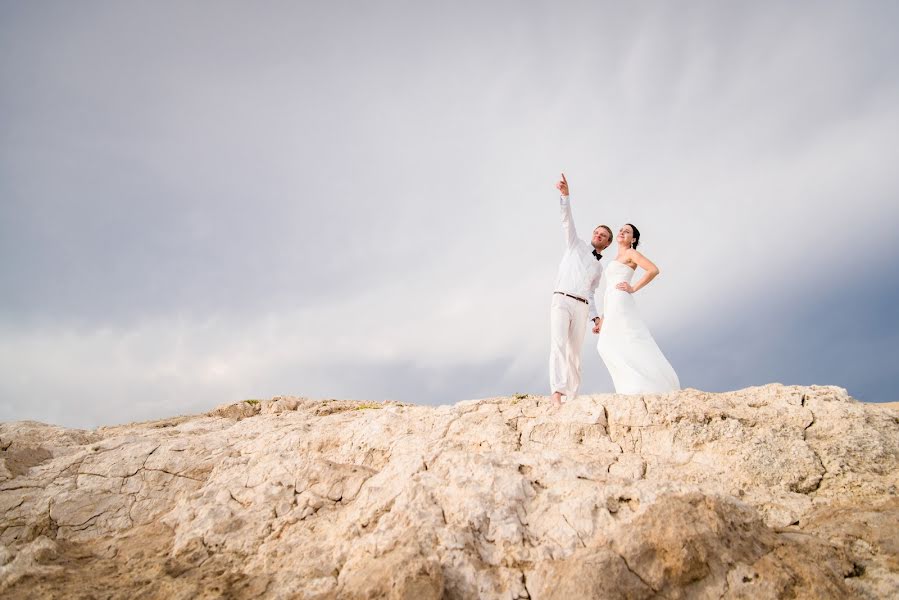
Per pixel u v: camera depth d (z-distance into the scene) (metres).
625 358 6.05
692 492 3.93
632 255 6.31
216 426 8.38
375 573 3.67
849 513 3.90
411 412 6.61
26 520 5.64
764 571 3.31
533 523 4.19
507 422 5.91
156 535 5.26
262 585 4.07
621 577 3.34
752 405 5.23
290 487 5.48
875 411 4.84
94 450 6.88
